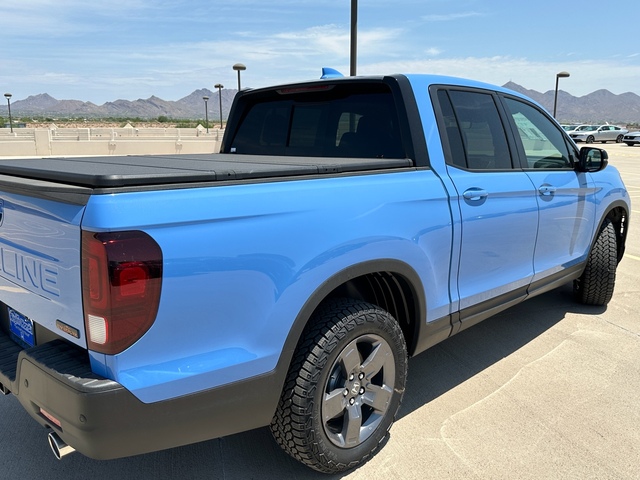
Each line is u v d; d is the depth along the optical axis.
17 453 2.80
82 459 2.75
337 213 2.38
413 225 2.74
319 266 2.30
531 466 2.68
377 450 2.81
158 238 1.86
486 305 3.44
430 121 3.10
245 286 2.08
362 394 2.59
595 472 2.64
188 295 1.94
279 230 2.17
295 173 2.34
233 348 2.09
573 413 3.18
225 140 4.39
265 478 2.60
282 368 2.24
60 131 29.84
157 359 1.92
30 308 2.22
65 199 1.88
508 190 3.42
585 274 4.83
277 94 3.95
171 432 2.01
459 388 3.51
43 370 1.95
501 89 3.76
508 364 3.86
